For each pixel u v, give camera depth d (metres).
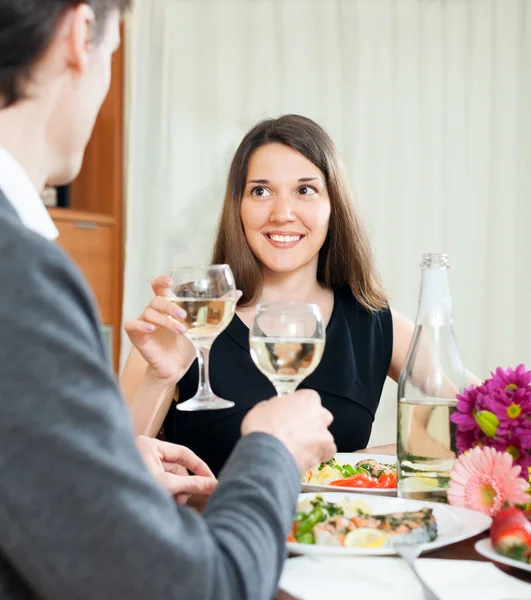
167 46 3.69
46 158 0.77
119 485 0.58
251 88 3.88
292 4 3.90
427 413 1.12
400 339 2.02
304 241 1.95
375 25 3.98
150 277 3.69
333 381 1.89
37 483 0.57
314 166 1.97
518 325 4.06
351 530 0.92
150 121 3.71
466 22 4.03
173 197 3.74
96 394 0.59
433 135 4.04
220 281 1.24
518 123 4.02
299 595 0.78
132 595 0.59
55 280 0.60
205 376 1.30
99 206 3.65
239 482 0.71
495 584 0.79
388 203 4.03
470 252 4.07
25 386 0.57
